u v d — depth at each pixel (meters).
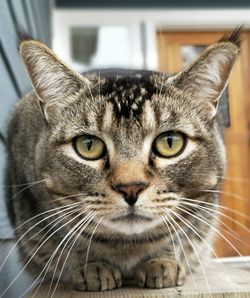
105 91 0.22
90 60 0.73
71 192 0.21
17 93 0.33
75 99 0.22
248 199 0.69
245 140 0.71
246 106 0.71
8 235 0.27
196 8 0.73
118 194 0.20
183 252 0.23
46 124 0.23
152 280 0.20
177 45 0.73
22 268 0.26
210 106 0.23
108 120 0.21
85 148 0.21
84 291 0.20
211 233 0.25
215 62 0.22
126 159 0.20
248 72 0.71
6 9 0.29
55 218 0.22
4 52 0.28
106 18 0.72
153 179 0.20
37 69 0.21
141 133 0.21
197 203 0.22
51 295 0.20
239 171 0.70
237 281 0.21
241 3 0.73
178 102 0.22
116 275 0.21
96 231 0.21
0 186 0.27
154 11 0.72
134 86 0.22
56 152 0.22
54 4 0.71
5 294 0.24
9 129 0.28
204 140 0.22
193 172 0.22
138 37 0.72
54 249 0.23
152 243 0.22
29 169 0.24
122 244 0.22
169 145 0.21
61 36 0.71
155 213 0.20
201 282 0.21
